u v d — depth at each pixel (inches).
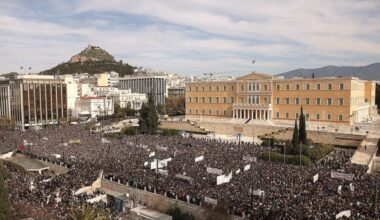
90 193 2253.9
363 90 5147.6
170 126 5187.0
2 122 5802.2
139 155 2930.6
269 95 4798.2
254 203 1695.4
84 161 2812.5
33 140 3966.5
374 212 1473.9
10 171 2802.7
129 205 2062.0
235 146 3262.8
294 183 1950.1
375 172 2832.2
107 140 3764.8
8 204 1432.1
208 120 5260.8
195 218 1833.2
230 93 5260.8
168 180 2212.1
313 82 4431.6
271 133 4173.2
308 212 1497.3
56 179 2402.8
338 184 1919.3
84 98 7440.9
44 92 6215.6
